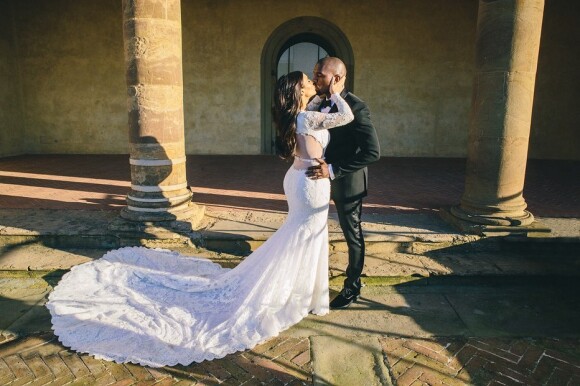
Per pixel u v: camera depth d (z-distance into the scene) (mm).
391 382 2883
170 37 4746
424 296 4090
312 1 11125
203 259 4348
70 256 4543
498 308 3895
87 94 11539
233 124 11727
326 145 3436
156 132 4812
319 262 3596
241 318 3398
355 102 3318
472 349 3270
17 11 11086
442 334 3469
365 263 4449
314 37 11578
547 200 6344
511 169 4758
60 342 3232
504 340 3398
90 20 11203
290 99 3293
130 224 4793
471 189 5020
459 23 11195
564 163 10547
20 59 11336
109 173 8664
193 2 11133
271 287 3486
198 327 3350
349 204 3562
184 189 5133
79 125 11680
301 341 3332
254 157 11242
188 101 11609
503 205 4816
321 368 3014
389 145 11742
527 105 4652
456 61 11352
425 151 11742
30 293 4000
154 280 3924
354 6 11148
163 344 3156
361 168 3322
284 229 3521
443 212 5453
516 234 4691
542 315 3785
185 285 3832
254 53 11398
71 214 5473
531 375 2979
